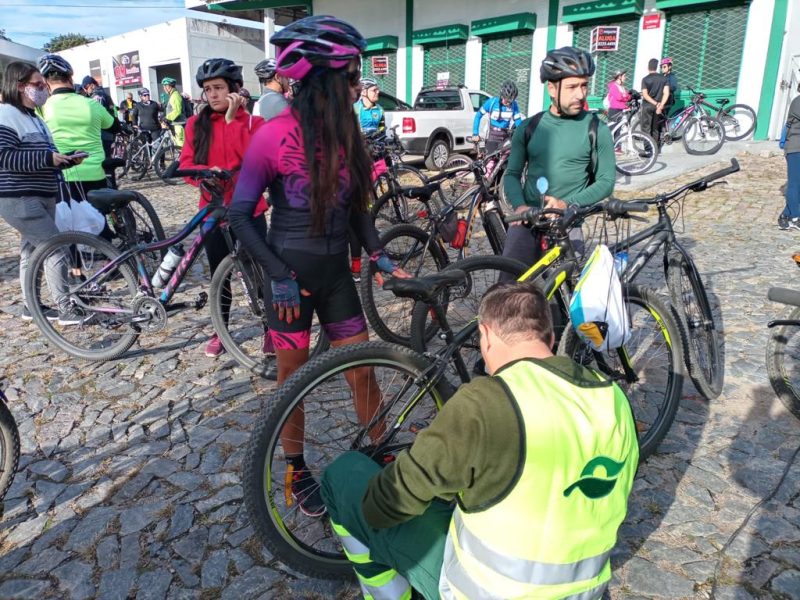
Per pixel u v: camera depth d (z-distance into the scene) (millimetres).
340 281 2334
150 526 2461
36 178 4012
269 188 2156
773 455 2844
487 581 1405
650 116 11391
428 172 11992
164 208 9180
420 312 3252
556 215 2902
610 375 2885
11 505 2604
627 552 2285
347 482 1812
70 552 2336
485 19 15477
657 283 5266
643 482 2666
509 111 9695
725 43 12367
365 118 9391
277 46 2053
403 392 2182
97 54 29859
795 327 3154
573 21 14000
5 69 3881
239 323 4465
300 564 2100
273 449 2002
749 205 7887
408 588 1872
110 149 7496
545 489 1330
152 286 3795
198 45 24203
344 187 2139
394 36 17656
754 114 11625
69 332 4277
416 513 1482
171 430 3143
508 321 1529
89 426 3195
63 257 3846
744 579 2158
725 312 4496
